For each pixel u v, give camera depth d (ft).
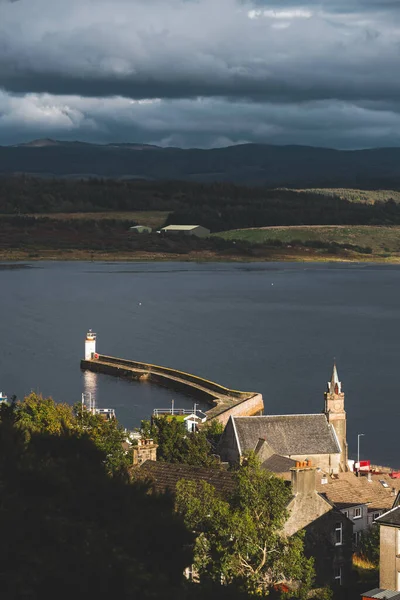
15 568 172.86
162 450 555.28
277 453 622.95
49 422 471.21
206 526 329.31
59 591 172.76
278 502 341.62
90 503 198.90
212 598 207.82
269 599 265.13
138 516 203.00
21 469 193.47
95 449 224.12
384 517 375.25
